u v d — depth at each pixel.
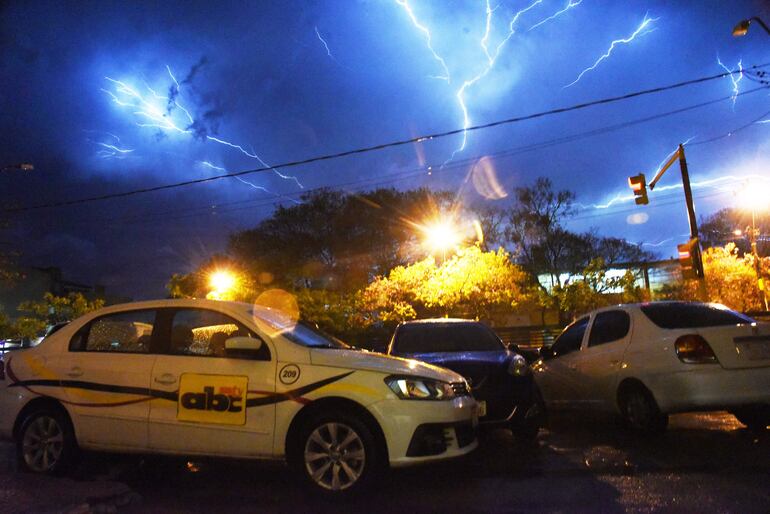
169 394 5.22
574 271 37.72
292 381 5.02
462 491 5.03
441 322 8.70
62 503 4.41
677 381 6.57
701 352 6.53
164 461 6.13
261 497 4.93
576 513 4.41
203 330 5.48
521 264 37.28
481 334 8.34
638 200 17.16
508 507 4.58
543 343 23.30
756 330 6.61
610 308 8.05
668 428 7.53
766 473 5.27
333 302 24.86
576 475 5.45
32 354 5.85
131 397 5.32
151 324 5.63
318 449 4.91
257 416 5.01
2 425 5.69
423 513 4.48
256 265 35.34
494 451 6.54
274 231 38.16
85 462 6.08
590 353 7.92
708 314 7.28
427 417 4.89
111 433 5.33
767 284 29.20
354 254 37.25
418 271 23.48
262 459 5.00
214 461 5.75
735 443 6.52
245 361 5.18
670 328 7.01
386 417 4.81
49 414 5.56
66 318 33.19
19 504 4.37
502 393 6.73
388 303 23.36
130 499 4.78
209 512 4.55
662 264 40.72
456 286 21.45
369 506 4.66
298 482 5.30
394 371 5.05
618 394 7.36
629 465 5.75
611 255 40.94
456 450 5.04
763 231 40.88
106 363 5.52
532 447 6.71
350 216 37.41
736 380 6.42
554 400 8.75
